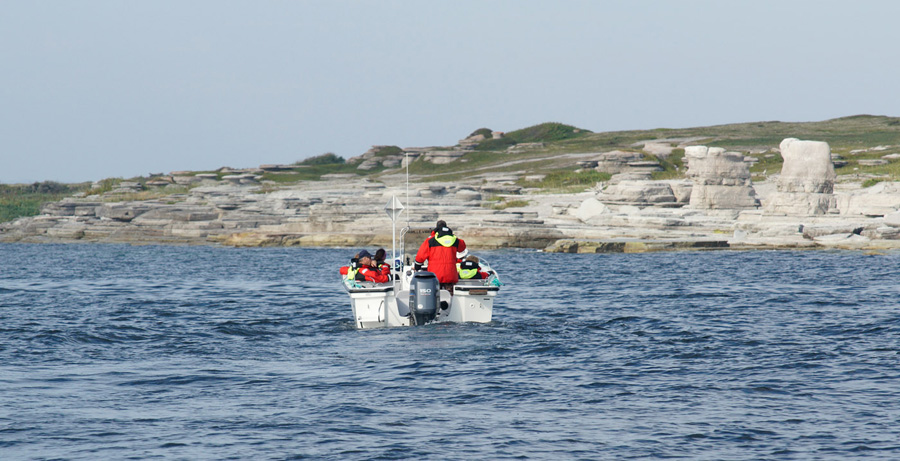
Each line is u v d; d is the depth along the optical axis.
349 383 37.00
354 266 54.94
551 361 42.06
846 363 41.03
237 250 187.00
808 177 161.62
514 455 26.83
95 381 37.62
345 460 26.36
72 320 59.28
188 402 33.62
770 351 44.81
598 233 171.00
